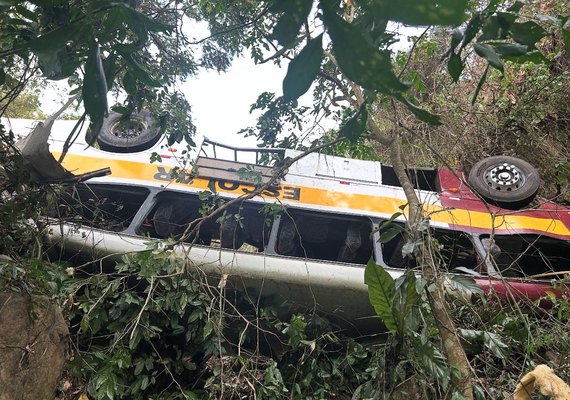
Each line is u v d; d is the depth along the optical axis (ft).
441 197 17.08
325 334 13.39
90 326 11.68
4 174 9.39
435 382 10.27
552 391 8.05
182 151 14.90
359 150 16.87
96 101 4.11
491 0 4.73
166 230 15.52
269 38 3.71
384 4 2.40
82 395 10.39
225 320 13.16
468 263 17.47
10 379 7.79
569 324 12.44
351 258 15.79
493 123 26.63
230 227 15.87
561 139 26.55
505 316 12.07
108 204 16.16
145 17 4.88
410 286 9.49
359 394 11.50
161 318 12.73
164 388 12.98
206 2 14.62
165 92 11.40
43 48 3.98
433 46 15.94
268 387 11.45
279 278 13.66
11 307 8.20
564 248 17.93
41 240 11.15
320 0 2.89
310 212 15.58
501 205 17.52
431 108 25.82
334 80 13.17
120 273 12.58
